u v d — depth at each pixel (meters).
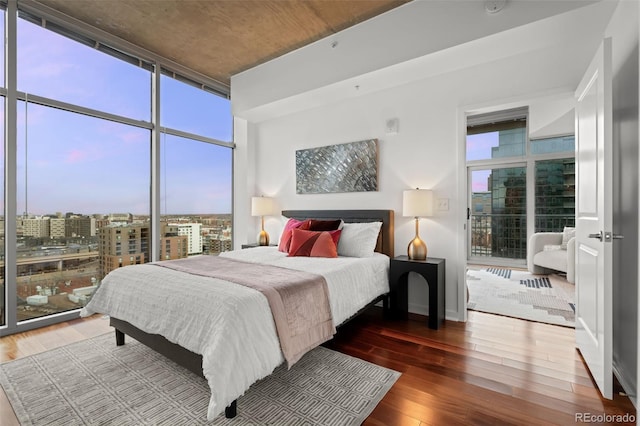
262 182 4.61
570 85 2.48
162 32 3.18
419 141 3.21
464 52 2.60
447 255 3.05
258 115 4.29
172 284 1.94
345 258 2.95
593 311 1.91
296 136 4.20
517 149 5.71
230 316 1.55
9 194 2.61
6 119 2.61
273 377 1.95
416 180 3.24
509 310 3.22
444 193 3.07
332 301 2.19
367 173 3.54
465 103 2.94
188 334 1.66
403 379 1.93
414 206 2.96
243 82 4.07
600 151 1.79
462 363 2.12
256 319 1.62
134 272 2.24
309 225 3.39
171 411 1.62
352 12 2.87
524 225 5.67
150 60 3.59
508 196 5.83
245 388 1.49
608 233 1.70
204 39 3.31
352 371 2.02
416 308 3.19
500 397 1.74
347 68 3.12
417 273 3.13
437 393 1.78
